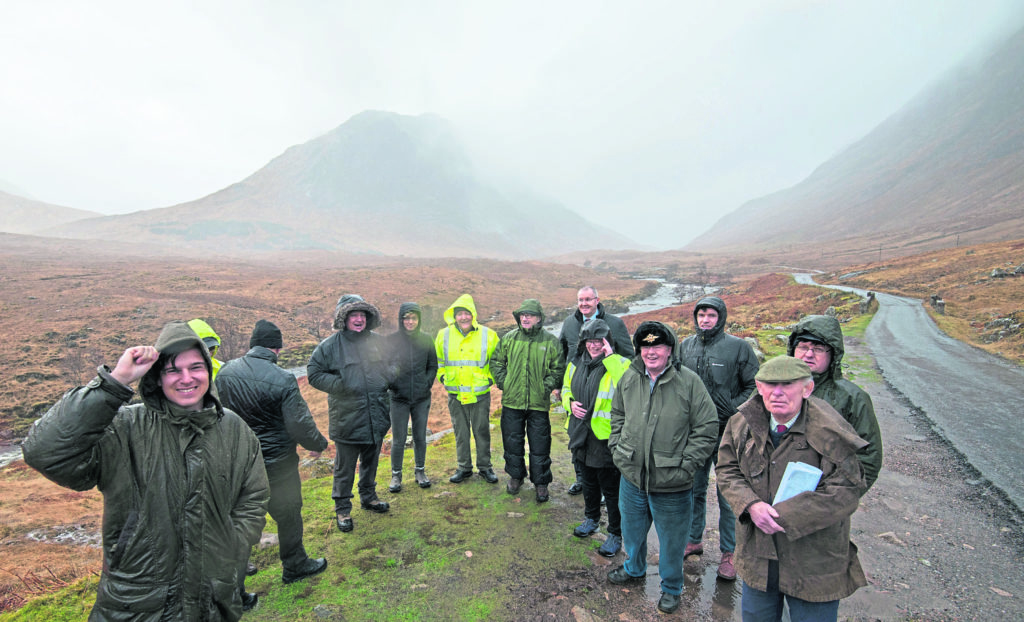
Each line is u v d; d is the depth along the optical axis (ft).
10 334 155.74
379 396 14.23
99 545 25.38
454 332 17.71
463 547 13.01
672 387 10.34
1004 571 12.07
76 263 371.56
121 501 5.95
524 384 15.76
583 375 13.01
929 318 89.61
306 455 27.73
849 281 211.41
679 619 10.13
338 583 11.31
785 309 124.06
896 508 16.17
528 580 11.54
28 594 12.04
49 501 36.14
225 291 268.62
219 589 6.53
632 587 11.37
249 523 6.95
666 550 10.33
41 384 120.06
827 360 9.16
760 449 7.75
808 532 6.97
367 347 14.11
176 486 6.22
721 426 12.48
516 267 501.56
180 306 212.64
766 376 7.34
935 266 192.75
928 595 11.03
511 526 14.29
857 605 10.66
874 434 8.68
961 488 17.89
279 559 12.50
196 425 6.42
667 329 10.09
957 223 517.14
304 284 295.89
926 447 23.03
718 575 11.86
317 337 183.52
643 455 10.33
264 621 9.84
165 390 6.30
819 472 7.11
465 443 18.12
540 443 15.90
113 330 171.42
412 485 17.78
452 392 17.71
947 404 32.01
